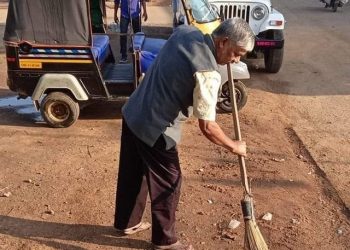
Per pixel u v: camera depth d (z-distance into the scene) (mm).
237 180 4160
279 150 4824
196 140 5031
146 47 5734
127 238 3350
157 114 2803
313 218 3629
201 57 2648
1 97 6543
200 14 6164
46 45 5125
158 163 2936
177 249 3135
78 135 5164
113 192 3951
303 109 6117
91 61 5180
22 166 4406
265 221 3557
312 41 10406
